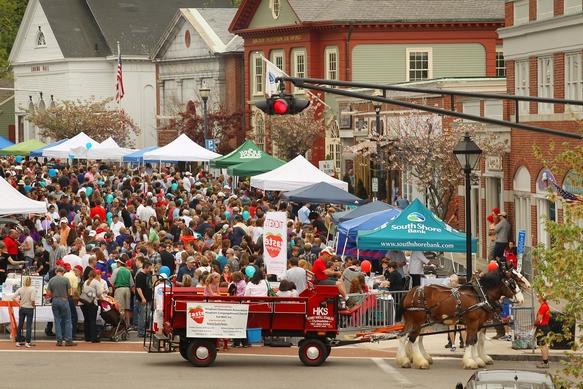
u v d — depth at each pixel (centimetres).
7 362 6406
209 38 19850
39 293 7125
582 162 4947
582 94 9312
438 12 16138
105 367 6275
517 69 10550
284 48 17300
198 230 8919
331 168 12706
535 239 9781
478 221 11138
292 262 6894
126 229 8594
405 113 12456
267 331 6288
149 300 7131
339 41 16262
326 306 6300
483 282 6284
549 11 9894
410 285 7644
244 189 11744
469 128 10919
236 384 5809
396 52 16162
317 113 16425
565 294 4369
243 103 19525
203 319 6222
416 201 7469
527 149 10019
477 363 6278
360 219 8169
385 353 6800
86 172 13212
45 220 9331
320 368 6297
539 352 6612
